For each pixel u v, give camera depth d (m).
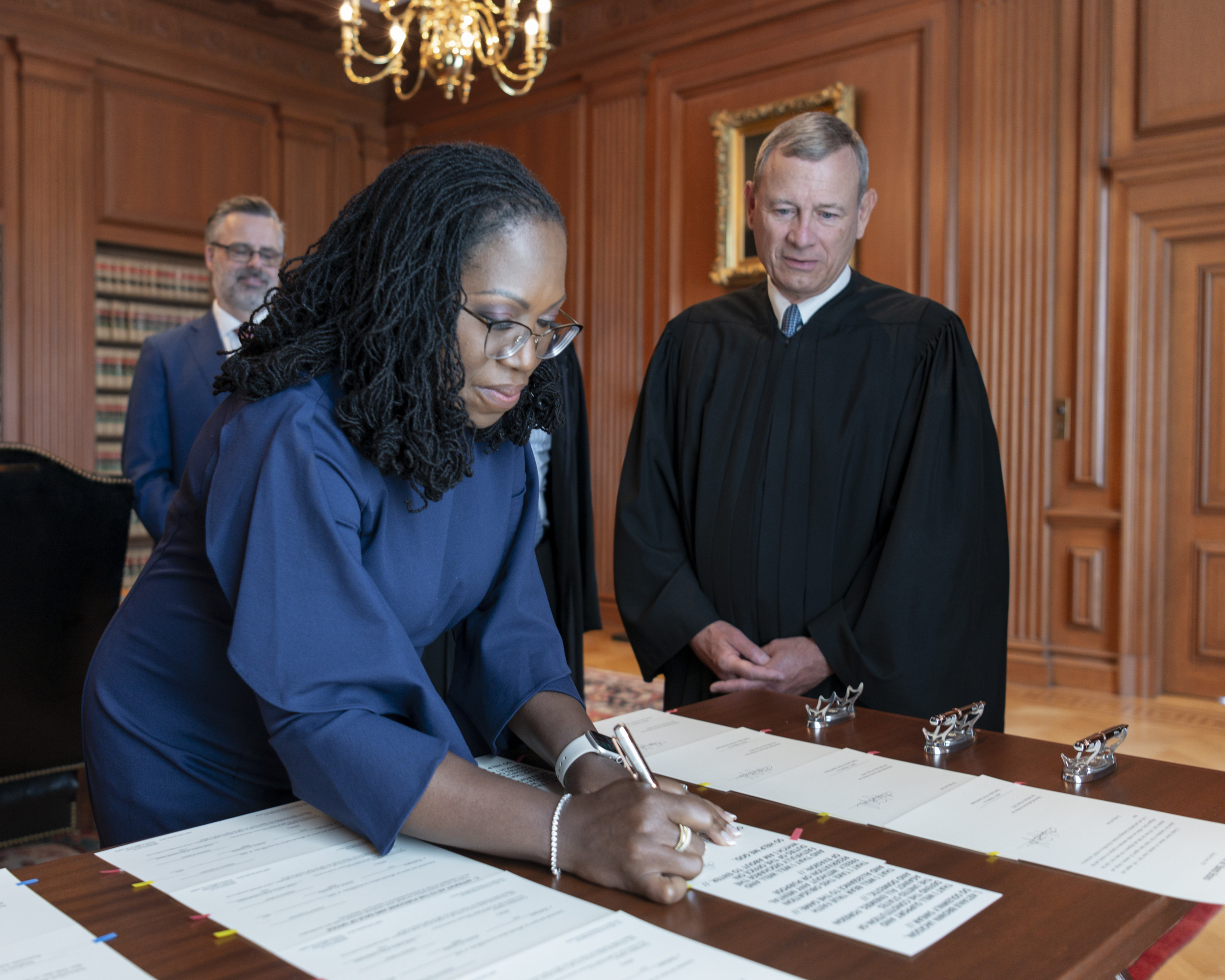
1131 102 4.75
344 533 0.97
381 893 0.83
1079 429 4.94
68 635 2.72
